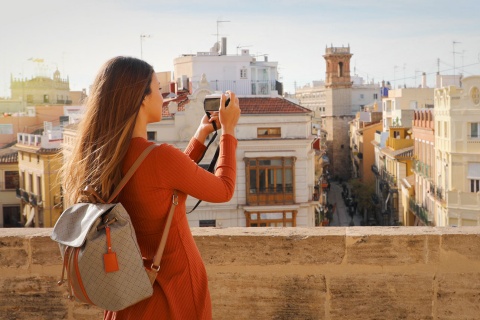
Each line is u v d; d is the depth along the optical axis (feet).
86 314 15.31
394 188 233.14
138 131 9.48
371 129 334.24
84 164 9.25
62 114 230.68
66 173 9.52
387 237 14.56
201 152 10.62
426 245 14.51
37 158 169.37
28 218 181.16
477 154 148.77
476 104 148.66
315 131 232.12
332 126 453.99
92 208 9.06
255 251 14.82
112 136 9.13
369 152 335.06
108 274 8.75
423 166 185.98
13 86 318.24
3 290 15.46
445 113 156.66
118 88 9.21
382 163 271.08
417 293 14.57
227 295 14.93
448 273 14.49
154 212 9.28
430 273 14.55
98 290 8.81
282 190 127.13
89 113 9.31
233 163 9.80
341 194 361.71
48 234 15.46
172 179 9.24
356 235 14.61
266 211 126.62
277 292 14.83
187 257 9.43
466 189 152.05
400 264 14.57
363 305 14.69
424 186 185.47
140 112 9.49
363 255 14.61
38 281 15.39
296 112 126.82
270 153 126.21
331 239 14.66
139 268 8.91
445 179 157.58
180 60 187.11
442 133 160.56
